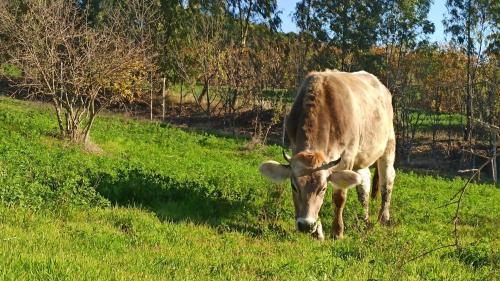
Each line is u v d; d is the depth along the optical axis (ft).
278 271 24.29
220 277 22.81
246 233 34.30
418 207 48.80
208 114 134.10
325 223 39.50
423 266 27.20
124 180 41.91
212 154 77.87
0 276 18.42
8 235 25.32
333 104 34.91
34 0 76.28
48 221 30.32
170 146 80.69
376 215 45.03
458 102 126.11
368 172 40.83
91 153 62.39
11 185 34.94
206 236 32.40
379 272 24.82
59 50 75.72
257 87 134.21
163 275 22.03
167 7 151.53
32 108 100.99
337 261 26.78
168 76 148.87
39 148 58.13
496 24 125.49
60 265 20.43
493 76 108.58
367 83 41.42
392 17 133.49
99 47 68.69
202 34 148.15
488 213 50.96
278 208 39.58
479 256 30.09
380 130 40.11
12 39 83.87
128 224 32.35
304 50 144.87
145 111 147.95
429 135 129.90
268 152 87.20
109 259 23.59
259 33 166.91
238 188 45.03
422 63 132.16
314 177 31.37
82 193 36.99
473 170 17.01
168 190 41.37
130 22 130.82
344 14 139.85
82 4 136.67
